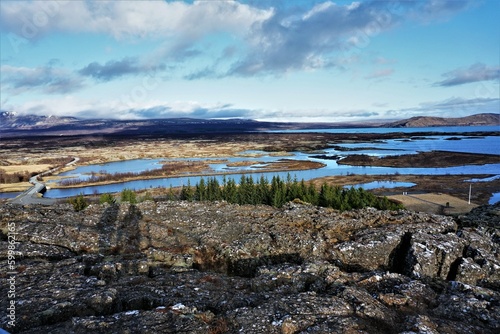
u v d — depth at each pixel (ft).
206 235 116.98
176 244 112.68
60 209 140.46
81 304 65.77
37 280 77.97
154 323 57.52
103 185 460.55
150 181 485.15
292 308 62.03
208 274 86.84
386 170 539.70
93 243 109.09
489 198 301.63
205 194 251.39
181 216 134.41
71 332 55.52
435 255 94.68
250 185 246.88
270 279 79.15
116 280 81.71
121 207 142.72
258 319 58.90
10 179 492.13
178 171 558.15
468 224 134.51
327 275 79.05
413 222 124.57
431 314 64.90
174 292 73.00
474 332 57.26
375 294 70.13
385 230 111.65
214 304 68.13
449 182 393.91
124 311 63.31
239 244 109.19
